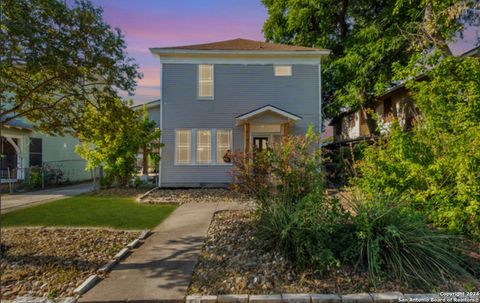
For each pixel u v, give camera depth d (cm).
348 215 437
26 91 535
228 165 1379
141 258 455
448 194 498
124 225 665
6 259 448
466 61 618
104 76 550
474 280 360
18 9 431
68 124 594
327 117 2058
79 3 494
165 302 328
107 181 1366
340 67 1692
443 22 897
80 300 329
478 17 941
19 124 1477
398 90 1489
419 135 594
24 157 1555
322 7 1786
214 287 353
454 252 410
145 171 1588
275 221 464
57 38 474
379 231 404
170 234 588
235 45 1480
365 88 1630
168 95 1378
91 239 555
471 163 462
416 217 427
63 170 1795
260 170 619
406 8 1409
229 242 517
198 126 1388
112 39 534
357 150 1162
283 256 417
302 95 1392
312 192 520
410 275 365
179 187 1365
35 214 783
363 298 324
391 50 1462
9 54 446
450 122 569
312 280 365
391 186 561
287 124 1282
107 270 407
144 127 1311
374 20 1619
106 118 598
